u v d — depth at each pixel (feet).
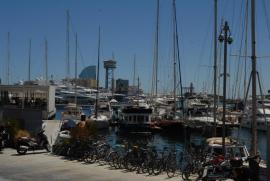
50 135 90.12
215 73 114.01
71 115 172.14
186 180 50.16
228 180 45.65
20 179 51.21
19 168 57.67
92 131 76.23
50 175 53.42
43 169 57.06
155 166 54.85
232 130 174.81
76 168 57.88
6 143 75.10
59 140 73.36
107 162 61.52
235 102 192.13
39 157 66.18
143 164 55.52
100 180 50.49
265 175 46.09
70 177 52.26
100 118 180.45
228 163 47.70
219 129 156.76
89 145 64.85
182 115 180.96
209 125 160.86
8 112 82.79
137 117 175.42
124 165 57.62
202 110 214.28
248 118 175.83
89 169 57.16
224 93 68.74
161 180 50.44
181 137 168.76
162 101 239.71
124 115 176.86
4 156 66.74
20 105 135.85
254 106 63.36
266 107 178.29
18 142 69.97
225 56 69.67
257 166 44.27
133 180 50.39
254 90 63.46
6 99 142.41
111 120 186.19
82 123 77.51
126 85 403.54
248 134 171.12
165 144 146.20
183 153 62.54
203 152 71.82
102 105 261.03
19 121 79.51
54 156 67.36
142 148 57.67
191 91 247.91
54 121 118.42
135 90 344.49
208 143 78.43
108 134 175.32
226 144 75.25
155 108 201.77
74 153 65.77
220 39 72.38
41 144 71.92
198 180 49.88
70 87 351.46
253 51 63.87
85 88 377.30
